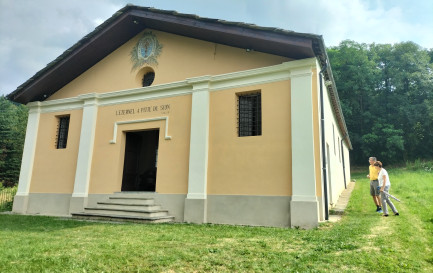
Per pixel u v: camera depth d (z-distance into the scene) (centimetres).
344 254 444
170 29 1052
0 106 4034
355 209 988
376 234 570
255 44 881
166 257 429
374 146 3469
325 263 408
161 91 1042
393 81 3778
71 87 1258
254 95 918
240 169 861
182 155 958
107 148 1098
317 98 820
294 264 404
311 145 777
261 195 820
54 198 1156
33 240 559
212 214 870
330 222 761
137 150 1223
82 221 886
